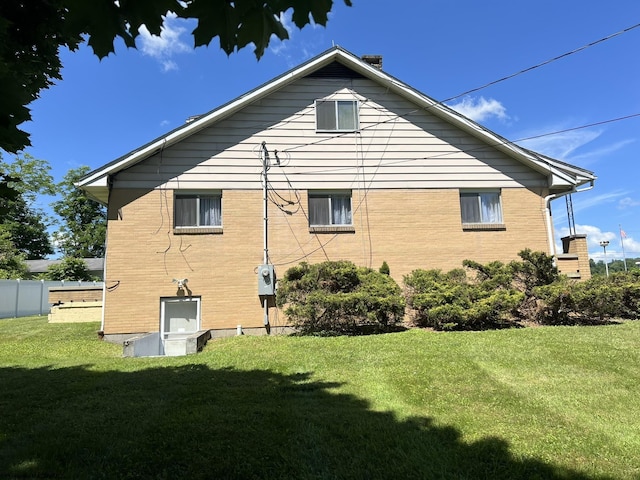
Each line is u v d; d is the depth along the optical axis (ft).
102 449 12.37
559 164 41.11
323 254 37.65
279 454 11.89
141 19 5.85
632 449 12.27
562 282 33.99
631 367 20.92
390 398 16.83
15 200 8.23
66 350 30.71
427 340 27.40
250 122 38.17
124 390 18.54
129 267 35.17
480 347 24.95
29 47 10.90
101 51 5.99
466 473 10.93
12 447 12.59
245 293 36.17
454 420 14.37
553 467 11.18
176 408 15.75
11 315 66.39
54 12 10.56
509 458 11.66
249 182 37.50
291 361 23.53
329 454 11.89
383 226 38.58
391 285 32.45
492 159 40.55
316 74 39.73
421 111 40.32
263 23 5.98
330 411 15.26
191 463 11.44
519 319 35.09
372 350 25.31
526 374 19.95
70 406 16.34
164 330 35.40
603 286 33.47
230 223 36.78
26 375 21.99
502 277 33.76
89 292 47.32
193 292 35.65
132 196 35.88
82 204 136.26
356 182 38.83
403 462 11.42
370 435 13.07
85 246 134.72
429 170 39.70
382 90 40.24
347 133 39.29
